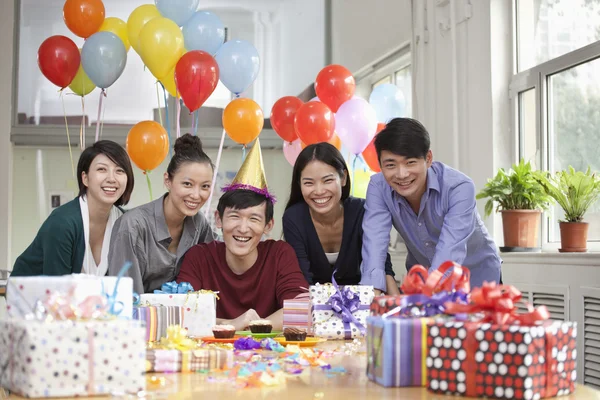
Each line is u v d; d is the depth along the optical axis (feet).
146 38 11.38
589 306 8.63
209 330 6.11
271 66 21.93
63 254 7.60
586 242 9.39
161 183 21.56
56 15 21.08
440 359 3.59
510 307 3.62
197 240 7.87
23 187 21.04
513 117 11.89
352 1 19.48
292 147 13.32
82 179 7.76
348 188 7.89
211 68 11.01
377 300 4.30
